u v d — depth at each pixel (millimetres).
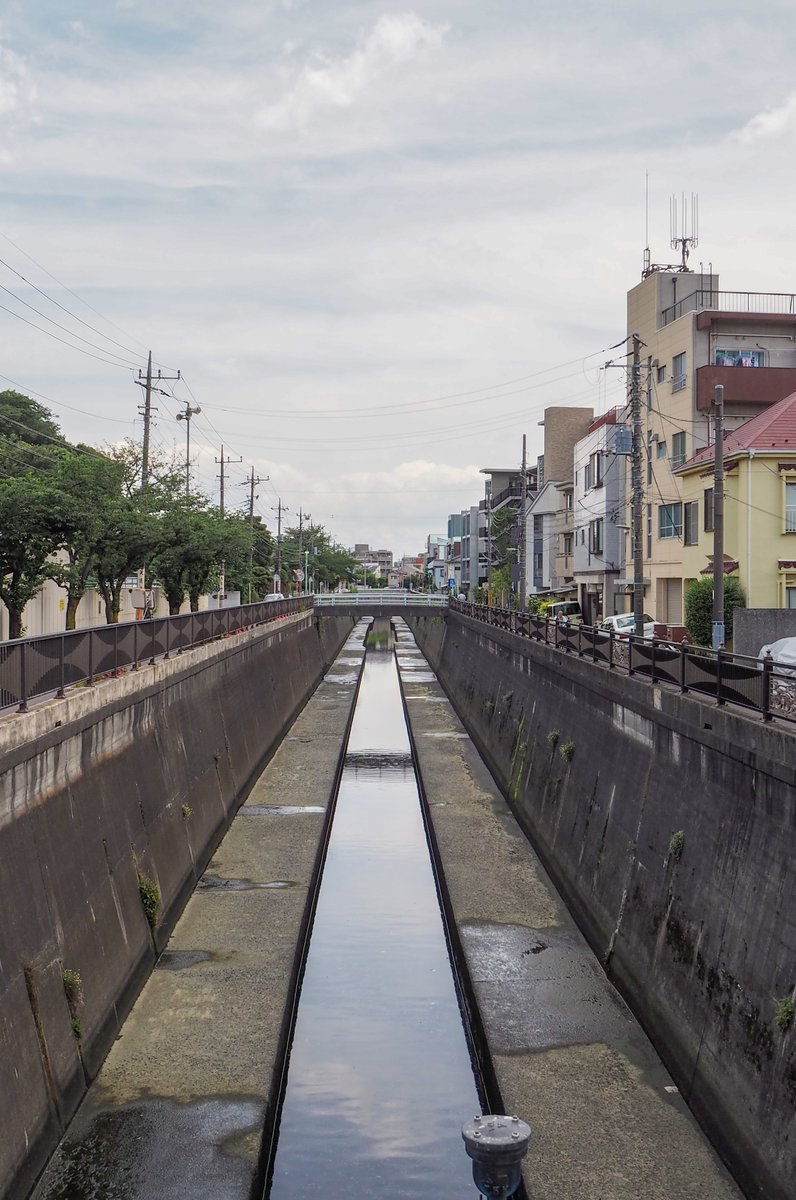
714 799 15023
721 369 39812
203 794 25719
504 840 26781
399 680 66875
